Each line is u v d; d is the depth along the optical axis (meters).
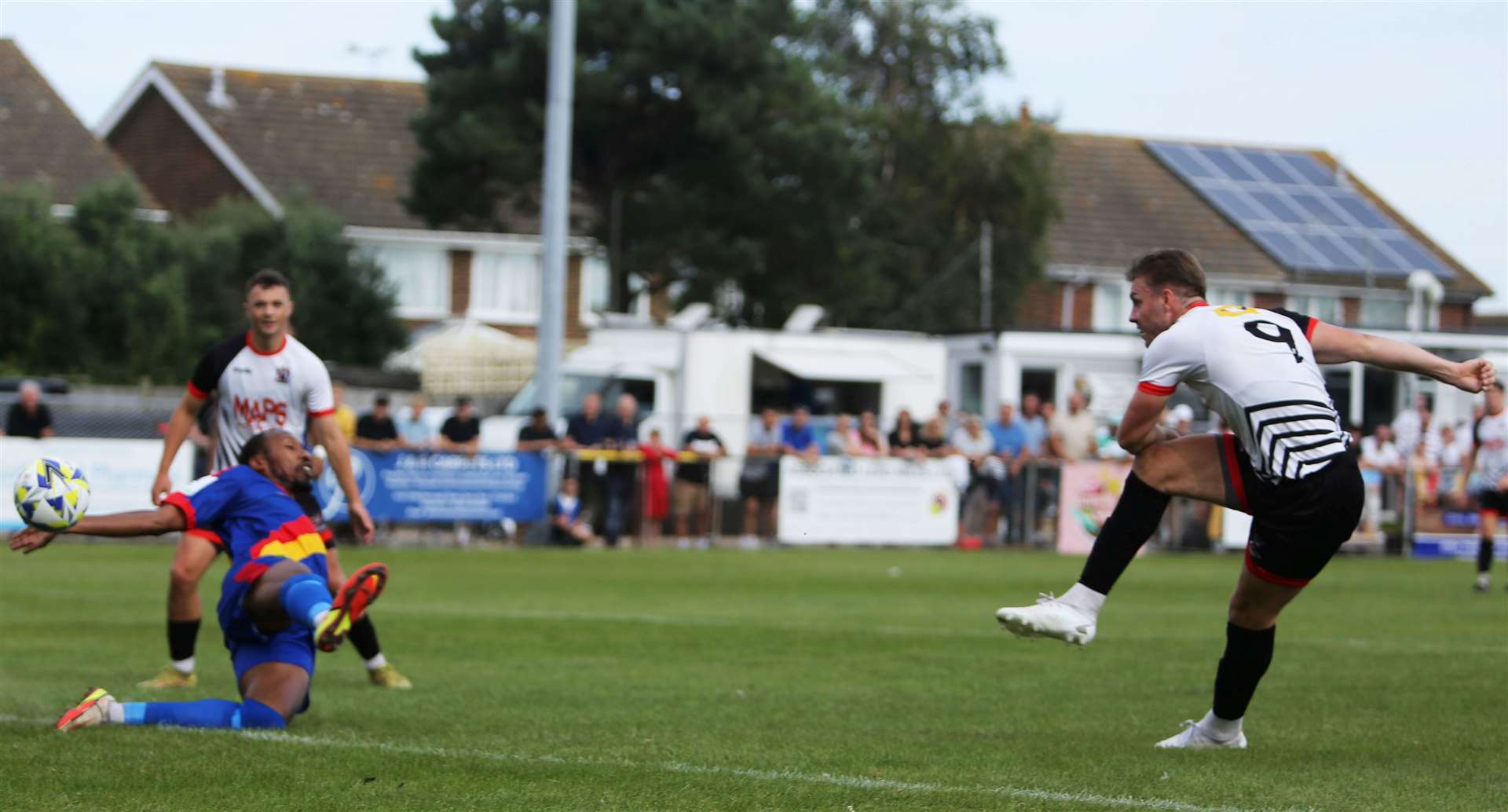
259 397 28.47
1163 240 168.25
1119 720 25.97
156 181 170.38
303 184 163.00
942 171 150.75
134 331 127.12
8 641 36.78
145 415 81.38
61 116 156.50
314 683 30.28
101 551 68.50
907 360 96.00
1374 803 18.62
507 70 126.56
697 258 128.12
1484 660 35.34
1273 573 21.06
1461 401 102.31
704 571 62.50
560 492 76.69
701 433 79.69
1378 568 74.25
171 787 18.64
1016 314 154.00
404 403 119.19
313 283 139.38
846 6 159.25
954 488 81.75
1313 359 20.75
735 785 19.19
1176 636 40.72
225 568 59.69
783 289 133.25
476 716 25.59
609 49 129.75
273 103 171.50
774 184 131.00
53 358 126.44
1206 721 22.89
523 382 132.12
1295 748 22.98
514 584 55.09
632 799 18.22
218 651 35.06
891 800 18.27
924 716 26.25
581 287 169.38
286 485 24.09
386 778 19.42
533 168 126.44
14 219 128.25
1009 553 78.38
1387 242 173.12
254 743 21.64
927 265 152.88
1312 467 20.28
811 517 79.62
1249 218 172.00
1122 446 21.17
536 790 18.77
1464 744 23.42
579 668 33.09
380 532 73.81
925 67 156.38
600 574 60.12
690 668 33.22
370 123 173.75
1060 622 20.88
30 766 19.78
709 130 126.31
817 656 35.69
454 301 165.00
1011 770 20.59
